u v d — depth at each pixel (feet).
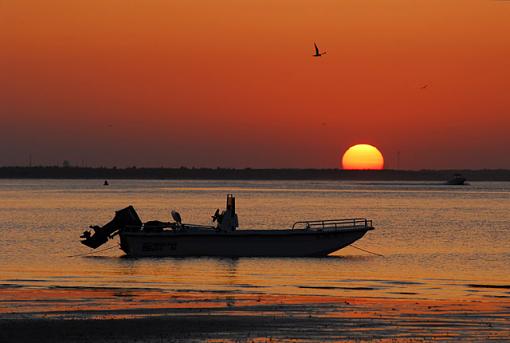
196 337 319.68
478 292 477.36
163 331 330.34
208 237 640.17
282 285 505.25
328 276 553.23
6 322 348.18
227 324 346.13
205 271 571.69
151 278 536.01
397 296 455.22
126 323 346.74
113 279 529.04
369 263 643.04
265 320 356.79
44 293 451.53
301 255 653.71
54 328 334.65
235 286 497.87
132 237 639.76
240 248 644.69
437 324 347.77
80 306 400.26
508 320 358.43
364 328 338.54
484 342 310.45
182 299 430.20
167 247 642.63
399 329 336.29
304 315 372.38
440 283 522.88
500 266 635.25
